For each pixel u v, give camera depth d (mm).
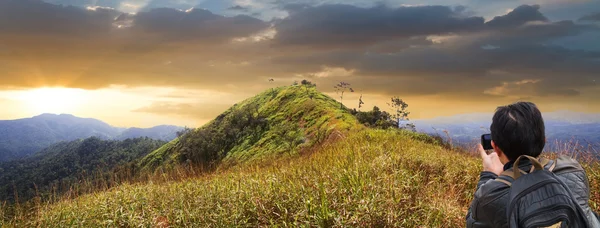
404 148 10969
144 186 10102
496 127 1918
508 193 1765
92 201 9164
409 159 8523
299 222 5461
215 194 7531
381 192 5812
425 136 18062
